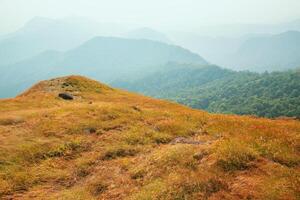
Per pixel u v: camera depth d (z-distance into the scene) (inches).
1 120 1348.4
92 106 1545.3
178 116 1369.3
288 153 830.5
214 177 694.5
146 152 981.8
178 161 794.8
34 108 1764.3
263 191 630.5
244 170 738.2
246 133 1030.4
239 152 795.4
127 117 1365.7
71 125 1263.5
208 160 780.0
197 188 666.2
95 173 887.7
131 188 741.9
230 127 1131.9
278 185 646.5
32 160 997.2
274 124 1183.6
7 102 1921.8
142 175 793.6
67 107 1556.3
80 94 2357.3
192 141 1024.9
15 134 1187.3
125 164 887.7
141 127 1216.2
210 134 1084.5
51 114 1432.1
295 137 946.1
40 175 903.1
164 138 1090.7
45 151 1045.2
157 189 684.1
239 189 651.5
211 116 1373.0
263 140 924.6
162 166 791.7
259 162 772.0
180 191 660.7
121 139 1106.7
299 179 668.1
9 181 866.1
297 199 596.4
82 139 1135.0
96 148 1056.2
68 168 950.4
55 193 802.8
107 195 741.3
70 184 856.9
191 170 745.0
